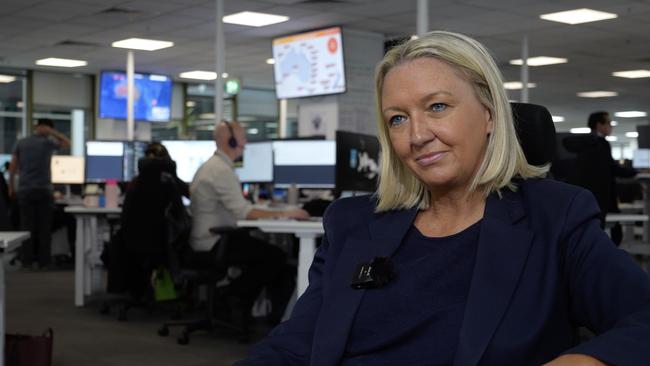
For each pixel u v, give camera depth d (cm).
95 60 1302
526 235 98
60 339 467
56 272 816
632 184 916
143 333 488
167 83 1444
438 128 103
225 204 459
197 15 966
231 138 467
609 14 955
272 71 1436
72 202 881
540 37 1106
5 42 1149
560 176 418
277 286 483
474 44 106
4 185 481
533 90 1644
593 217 98
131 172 787
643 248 597
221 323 467
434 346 100
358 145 509
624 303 89
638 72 1418
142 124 1440
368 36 1053
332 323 106
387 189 112
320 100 1038
